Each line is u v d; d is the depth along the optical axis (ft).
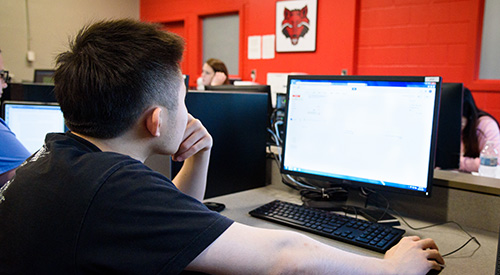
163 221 1.90
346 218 3.65
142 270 1.84
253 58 15.51
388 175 3.78
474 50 10.71
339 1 12.95
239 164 4.88
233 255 1.93
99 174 1.96
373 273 2.23
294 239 2.10
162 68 2.23
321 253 2.12
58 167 2.05
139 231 1.86
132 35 2.22
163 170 4.13
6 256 1.98
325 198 4.48
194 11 17.44
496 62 10.66
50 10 16.97
